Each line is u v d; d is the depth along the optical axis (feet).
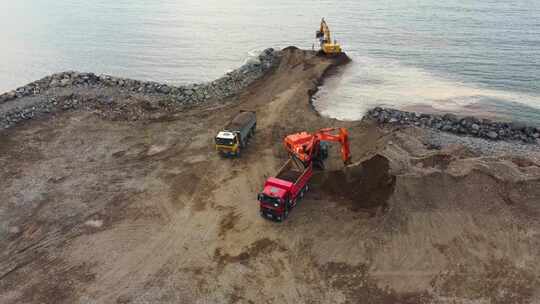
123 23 353.51
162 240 97.14
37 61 255.09
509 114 162.20
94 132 147.74
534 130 141.79
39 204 111.45
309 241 94.38
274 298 81.00
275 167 123.75
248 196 111.24
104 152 135.44
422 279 83.51
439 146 130.93
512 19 299.79
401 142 127.13
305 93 172.96
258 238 96.12
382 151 113.70
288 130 144.87
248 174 120.88
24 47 286.87
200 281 85.61
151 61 246.68
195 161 128.77
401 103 172.76
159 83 191.72
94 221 104.63
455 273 84.33
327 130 112.88
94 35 314.14
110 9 425.28
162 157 131.75
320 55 219.61
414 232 94.22
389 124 147.13
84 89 175.94
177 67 234.38
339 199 105.70
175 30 320.50
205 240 96.48
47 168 127.24
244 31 309.42
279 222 100.37
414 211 98.22
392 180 101.65
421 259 87.97
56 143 140.97
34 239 99.40
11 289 85.66
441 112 164.55
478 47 242.58
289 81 186.29
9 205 111.24
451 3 370.12
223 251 92.99
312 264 88.48
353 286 82.84
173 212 106.32
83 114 159.74
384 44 256.32
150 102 169.07
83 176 123.03
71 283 86.53
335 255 90.33
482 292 80.02
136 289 84.48
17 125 152.05
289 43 273.13
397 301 79.20
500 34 265.13
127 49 273.13
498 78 197.16
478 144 134.31
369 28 298.56
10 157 132.98
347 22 321.11
